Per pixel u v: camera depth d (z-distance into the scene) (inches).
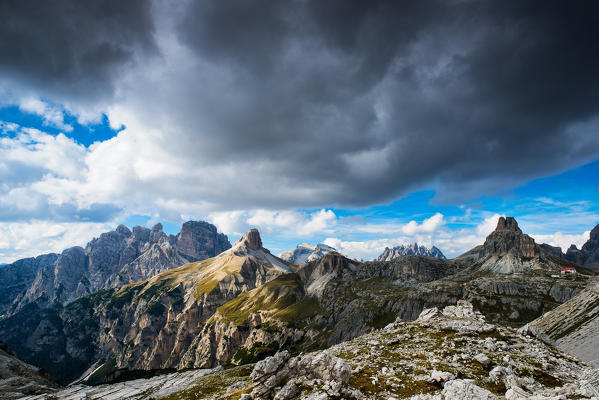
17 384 4665.4
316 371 1855.3
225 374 4062.5
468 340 2613.2
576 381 1769.2
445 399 1305.4
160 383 4736.7
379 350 2620.6
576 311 6702.8
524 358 2196.1
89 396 4296.3
